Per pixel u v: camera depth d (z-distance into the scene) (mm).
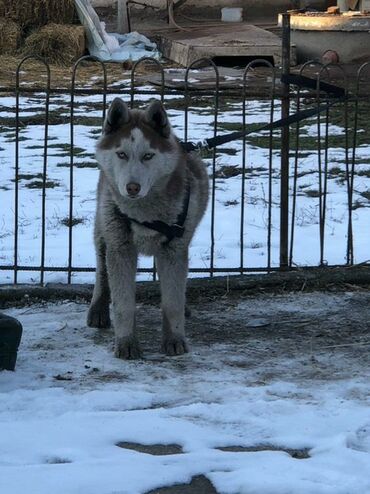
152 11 13320
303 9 11867
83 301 4176
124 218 3543
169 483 2783
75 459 2883
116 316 3607
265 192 5785
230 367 3537
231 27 12000
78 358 3602
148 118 3500
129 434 3010
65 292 4195
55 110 8086
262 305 4137
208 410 3148
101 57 10633
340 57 10078
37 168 6258
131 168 3424
